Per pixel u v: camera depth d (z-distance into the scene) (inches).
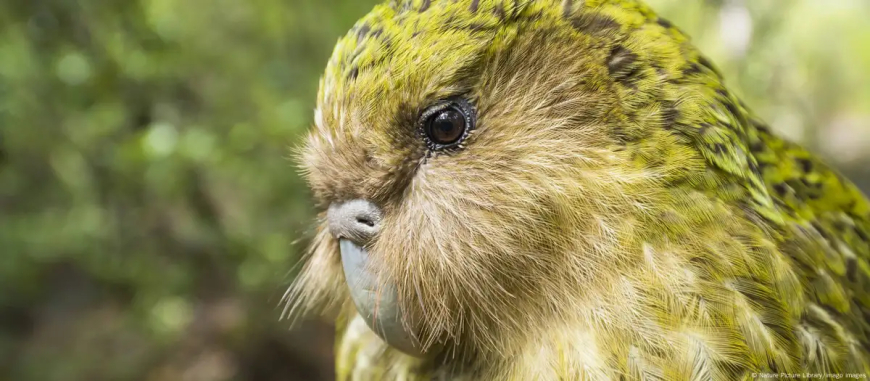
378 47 12.9
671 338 12.7
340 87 13.1
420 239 13.1
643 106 12.8
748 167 13.3
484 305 13.2
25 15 27.8
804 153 14.9
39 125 30.8
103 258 34.4
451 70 12.7
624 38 12.9
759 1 23.6
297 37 30.8
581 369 12.8
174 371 33.9
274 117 28.9
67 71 28.9
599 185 12.7
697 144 12.9
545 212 12.8
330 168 13.4
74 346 38.6
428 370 14.3
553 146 12.8
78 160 32.6
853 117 37.1
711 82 13.3
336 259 14.5
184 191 30.8
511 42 12.8
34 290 41.8
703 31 23.3
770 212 13.3
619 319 12.8
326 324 33.4
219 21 30.8
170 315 34.4
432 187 13.0
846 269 14.0
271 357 32.8
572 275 12.9
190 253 33.1
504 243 12.9
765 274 12.9
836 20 32.8
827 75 33.8
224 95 30.8
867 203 15.2
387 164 13.1
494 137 12.9
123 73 29.2
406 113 12.9
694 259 12.7
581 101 12.8
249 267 30.8
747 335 12.7
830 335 13.2
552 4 12.8
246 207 30.6
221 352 33.0
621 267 12.8
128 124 31.3
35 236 38.5
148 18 29.2
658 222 12.7
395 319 13.6
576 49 12.8
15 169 37.4
